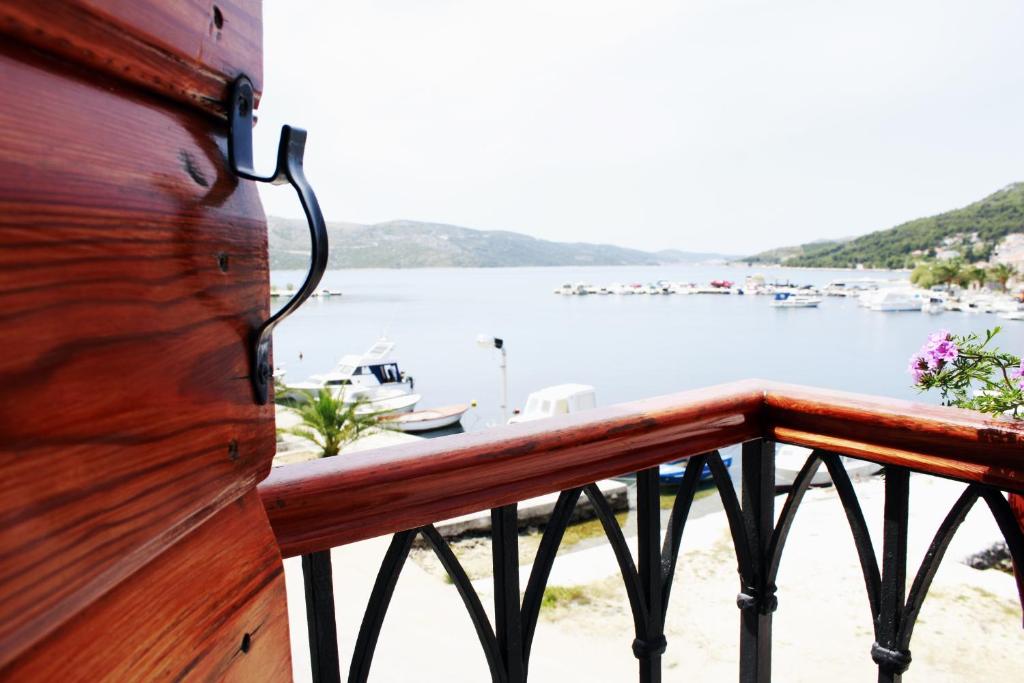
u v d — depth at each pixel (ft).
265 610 1.69
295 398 57.93
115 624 1.13
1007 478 3.11
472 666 16.58
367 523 2.50
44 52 0.99
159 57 1.23
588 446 3.14
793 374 161.89
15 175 0.90
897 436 3.48
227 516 1.59
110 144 1.11
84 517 1.01
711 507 55.57
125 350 1.12
